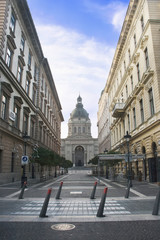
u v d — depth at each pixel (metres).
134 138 28.06
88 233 5.76
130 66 29.33
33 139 34.34
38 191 15.40
